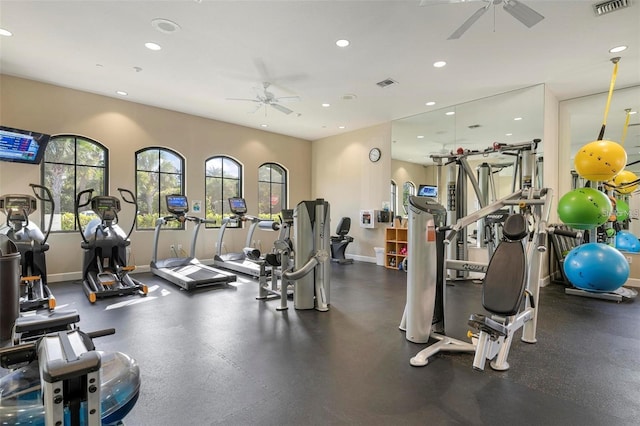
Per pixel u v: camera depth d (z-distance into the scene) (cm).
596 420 199
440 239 328
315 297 429
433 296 315
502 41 398
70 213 588
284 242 445
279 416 202
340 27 372
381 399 220
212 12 346
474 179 564
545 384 241
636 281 546
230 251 789
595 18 348
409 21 358
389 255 744
